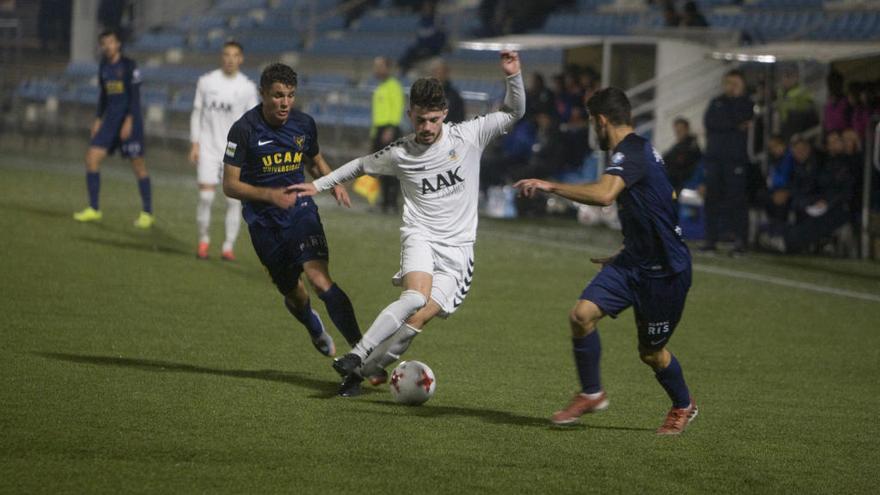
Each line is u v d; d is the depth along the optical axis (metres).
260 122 23.67
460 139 21.83
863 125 52.31
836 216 52.06
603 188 19.00
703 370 27.53
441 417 20.97
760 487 17.47
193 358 25.33
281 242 23.73
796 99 56.75
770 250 54.03
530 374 25.75
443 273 22.03
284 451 18.08
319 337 24.58
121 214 53.50
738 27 77.38
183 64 109.94
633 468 18.14
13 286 33.25
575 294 38.47
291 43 103.94
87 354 24.98
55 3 121.06
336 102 82.12
